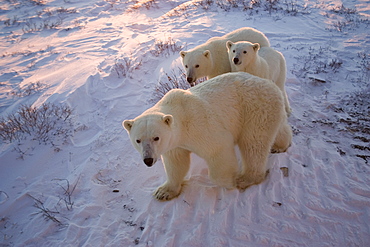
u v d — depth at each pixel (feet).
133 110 21.03
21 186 15.29
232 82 12.96
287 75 23.98
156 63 28.45
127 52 31.17
